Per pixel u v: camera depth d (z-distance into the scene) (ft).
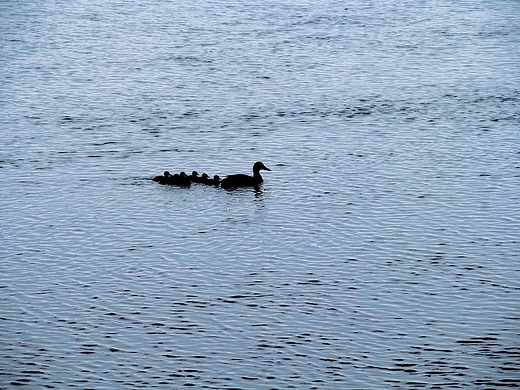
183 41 239.50
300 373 87.04
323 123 167.43
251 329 95.09
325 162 146.51
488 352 90.63
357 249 114.11
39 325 96.22
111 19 272.10
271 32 250.78
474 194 131.75
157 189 136.05
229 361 89.25
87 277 107.34
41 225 122.72
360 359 89.56
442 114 171.83
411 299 101.24
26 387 85.05
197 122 168.76
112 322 96.78
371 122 167.73
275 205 129.18
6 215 126.31
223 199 131.75
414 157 148.25
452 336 93.56
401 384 85.35
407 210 126.31
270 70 207.72
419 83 195.00
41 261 111.65
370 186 135.64
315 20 269.44
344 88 191.83
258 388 84.64
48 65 213.25
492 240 116.16
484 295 101.91
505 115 170.30
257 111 175.52
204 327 95.55
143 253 113.80
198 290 103.86
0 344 92.48
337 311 98.68
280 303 100.58
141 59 218.79
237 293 102.99
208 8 290.76
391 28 255.29
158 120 170.09
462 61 213.87
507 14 274.98
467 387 84.89
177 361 89.30
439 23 262.06
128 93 189.06
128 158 149.89
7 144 156.56
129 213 127.03
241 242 116.78
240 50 227.81
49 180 139.95
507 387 84.94
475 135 159.12
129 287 104.73
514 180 137.08
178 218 125.18
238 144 156.35
